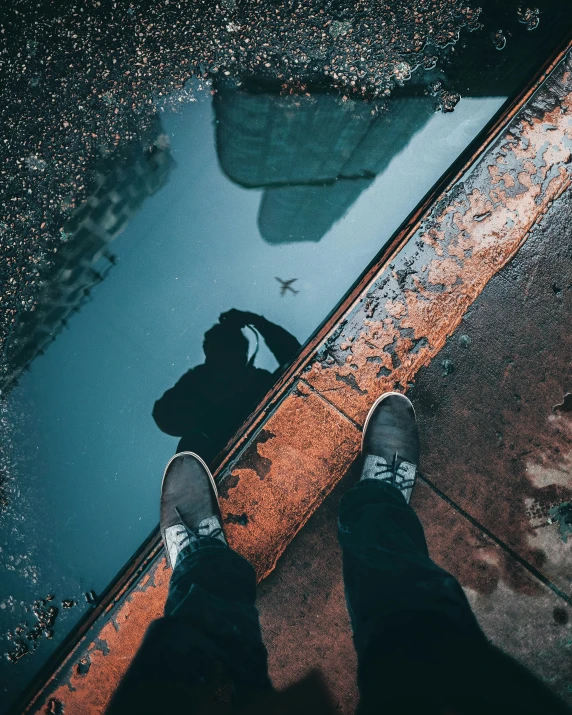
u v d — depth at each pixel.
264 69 1.73
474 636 1.15
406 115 1.75
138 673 1.16
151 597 1.54
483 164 1.62
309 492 1.56
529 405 1.60
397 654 1.13
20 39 1.77
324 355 1.59
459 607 1.18
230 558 1.45
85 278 1.74
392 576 1.25
